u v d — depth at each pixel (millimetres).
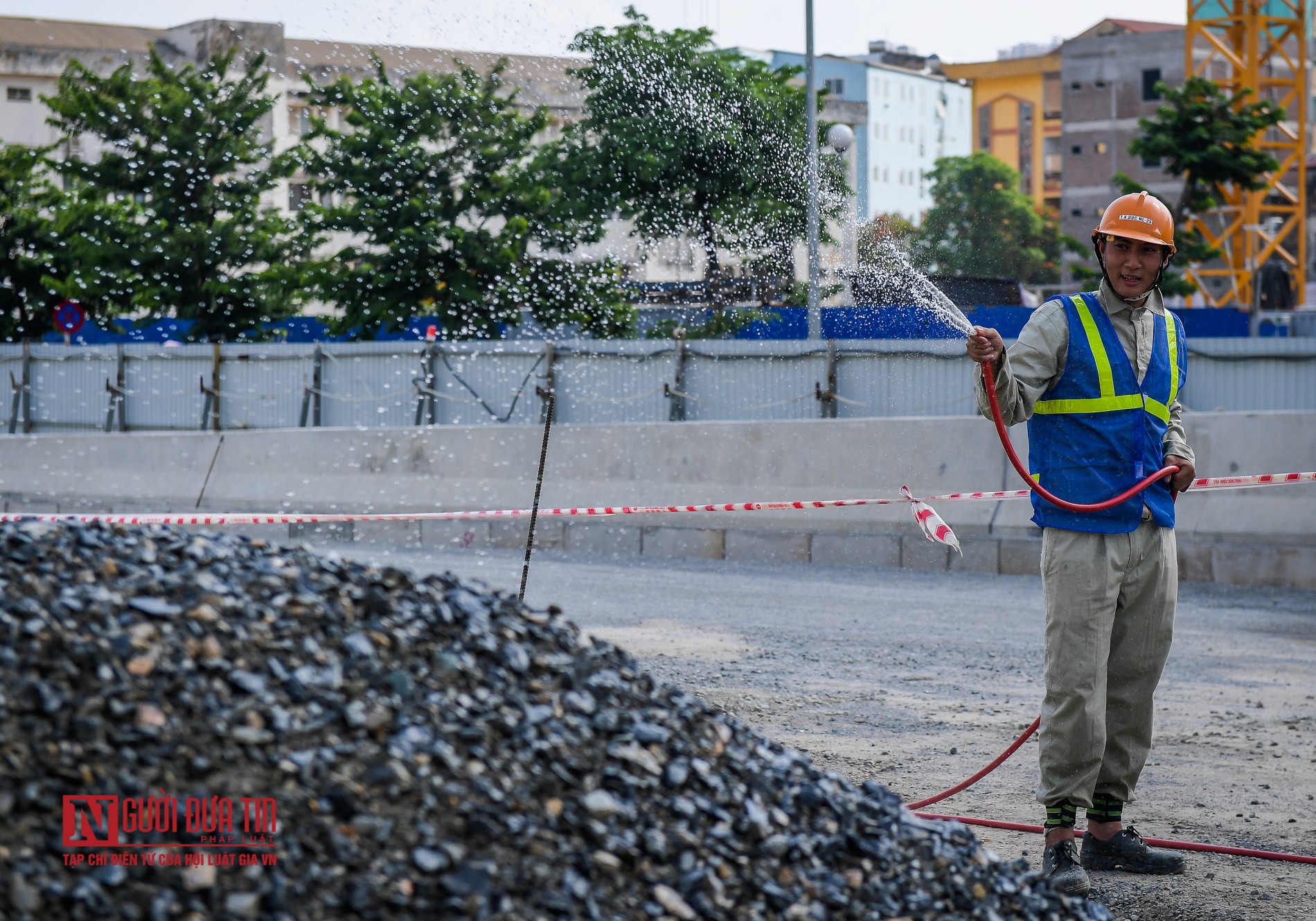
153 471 22969
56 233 50031
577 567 16750
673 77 38969
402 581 4512
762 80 39562
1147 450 6137
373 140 40969
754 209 38281
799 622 12883
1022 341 6195
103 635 3836
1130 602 6223
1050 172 156125
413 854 3553
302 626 4125
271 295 48281
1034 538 16047
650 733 4211
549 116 41281
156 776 3568
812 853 4074
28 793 3445
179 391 29625
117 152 49281
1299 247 78625
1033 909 4293
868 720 9102
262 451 21812
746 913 3768
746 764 4328
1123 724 6328
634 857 3768
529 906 3531
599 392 24469
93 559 4184
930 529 7066
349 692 3949
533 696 4230
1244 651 11625
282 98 52750
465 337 40438
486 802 3768
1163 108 62094
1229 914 5730
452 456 19984
